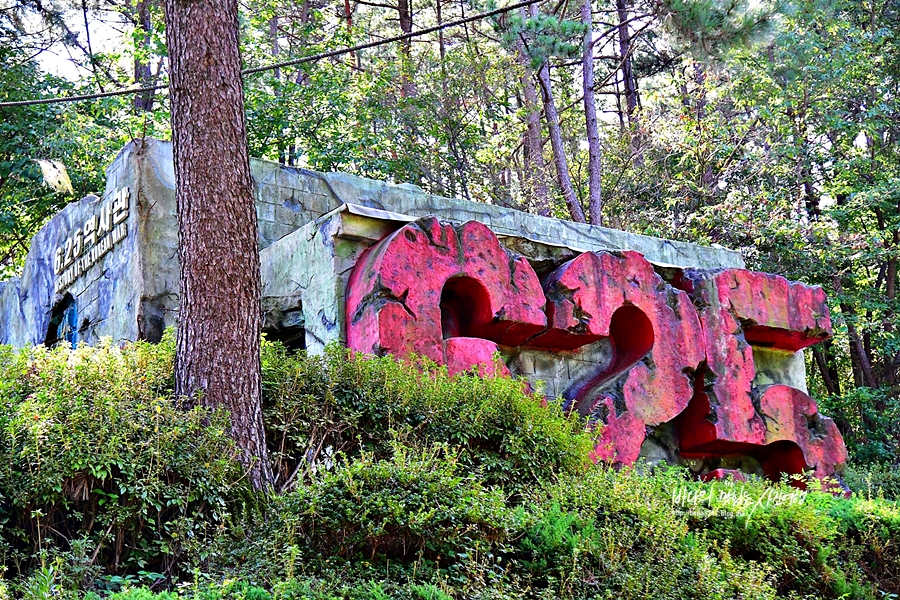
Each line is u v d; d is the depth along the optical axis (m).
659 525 7.73
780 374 13.98
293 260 11.22
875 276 26.86
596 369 12.21
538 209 23.64
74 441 6.83
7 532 6.61
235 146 8.25
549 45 18.34
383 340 9.73
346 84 23.03
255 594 5.92
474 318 10.97
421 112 22.30
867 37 23.80
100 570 6.42
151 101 26.45
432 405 8.73
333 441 8.41
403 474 7.05
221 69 8.30
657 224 25.48
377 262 10.12
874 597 8.84
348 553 6.77
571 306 11.52
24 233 23.52
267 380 8.59
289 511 6.82
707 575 7.42
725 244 24.16
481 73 22.16
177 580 6.69
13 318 16.73
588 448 9.23
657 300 12.36
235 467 7.46
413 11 26.94
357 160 21.69
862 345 25.77
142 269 11.88
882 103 23.47
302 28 23.64
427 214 13.74
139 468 6.98
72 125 20.92
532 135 25.14
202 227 8.05
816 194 25.81
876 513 9.73
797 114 24.30
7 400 7.25
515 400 9.05
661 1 15.23
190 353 7.92
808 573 8.58
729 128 24.64
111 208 12.84
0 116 20.95
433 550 6.90
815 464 13.14
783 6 15.12
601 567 7.24
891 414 22.89
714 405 12.52
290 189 12.89
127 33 23.62
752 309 13.32
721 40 14.98
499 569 6.91
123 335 12.09
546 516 7.47
